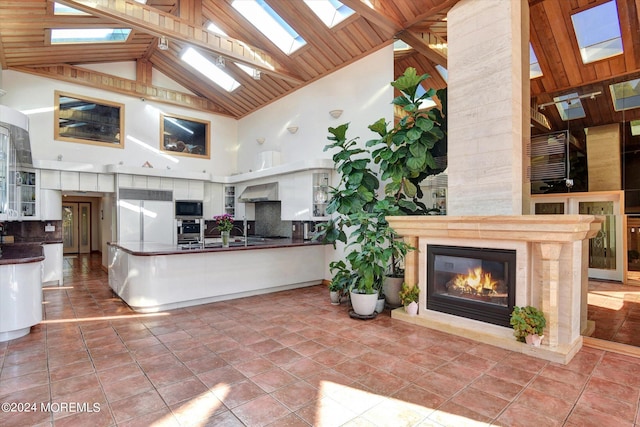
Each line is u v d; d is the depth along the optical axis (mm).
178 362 2963
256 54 5773
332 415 2184
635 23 3543
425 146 4293
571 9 3789
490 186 3615
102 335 3631
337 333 3707
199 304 4891
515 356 3102
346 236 5781
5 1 4418
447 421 2127
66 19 5016
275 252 5664
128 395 2416
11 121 3859
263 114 8008
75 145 6898
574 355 3129
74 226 11203
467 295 3736
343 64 5941
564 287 3193
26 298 3611
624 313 4090
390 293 4676
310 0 4988
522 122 3688
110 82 7285
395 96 5203
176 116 8211
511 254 3338
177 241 7410
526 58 3764
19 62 6164
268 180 7055
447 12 4207
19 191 5703
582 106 4051
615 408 2268
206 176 7836
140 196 6965
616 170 3918
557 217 2947
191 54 7070
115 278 5383
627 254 4090
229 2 5441
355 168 5000
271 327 3904
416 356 3094
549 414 2197
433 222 3838
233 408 2258
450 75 3994
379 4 4363
